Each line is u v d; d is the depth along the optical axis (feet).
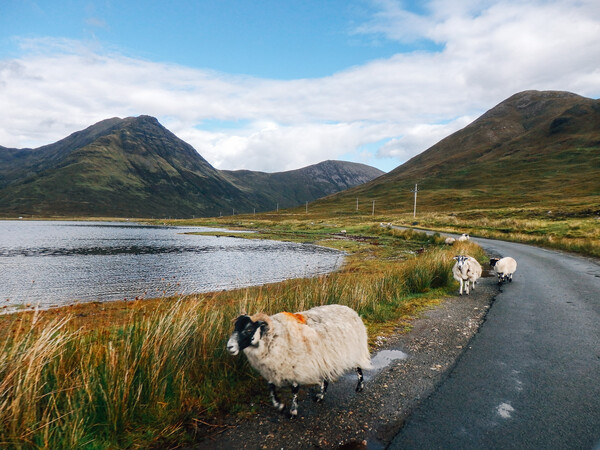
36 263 88.69
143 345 16.62
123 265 85.92
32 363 13.88
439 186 565.12
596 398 16.76
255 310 24.63
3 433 11.99
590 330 26.84
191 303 23.80
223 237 196.65
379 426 14.76
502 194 415.64
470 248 79.46
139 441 13.48
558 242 98.68
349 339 16.51
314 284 35.04
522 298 37.73
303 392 17.65
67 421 12.80
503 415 15.42
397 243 128.98
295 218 429.79
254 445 13.53
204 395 16.43
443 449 13.24
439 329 27.53
